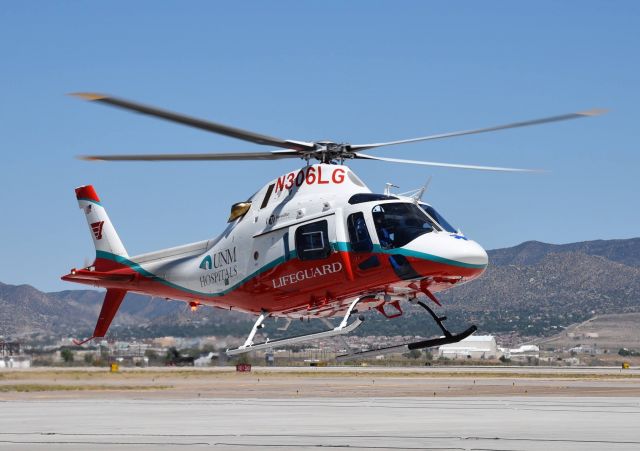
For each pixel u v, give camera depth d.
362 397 38.34
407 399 34.94
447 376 88.62
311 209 27.97
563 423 20.09
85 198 38.06
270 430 18.66
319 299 28.20
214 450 14.87
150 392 46.50
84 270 36.38
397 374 92.88
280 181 29.67
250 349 28.88
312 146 28.55
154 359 88.25
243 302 30.80
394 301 28.50
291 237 28.23
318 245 27.41
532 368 127.81
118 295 37.78
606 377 86.94
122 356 88.81
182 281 33.56
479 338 177.38
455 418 22.08
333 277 27.27
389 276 26.47
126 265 36.25
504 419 21.61
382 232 26.55
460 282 26.86
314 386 57.56
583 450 14.33
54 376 70.62
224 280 31.31
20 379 65.25
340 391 48.25
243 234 30.33
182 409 27.41
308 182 28.52
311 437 16.94
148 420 22.28
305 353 125.38
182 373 82.19
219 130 25.08
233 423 20.88
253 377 76.94
